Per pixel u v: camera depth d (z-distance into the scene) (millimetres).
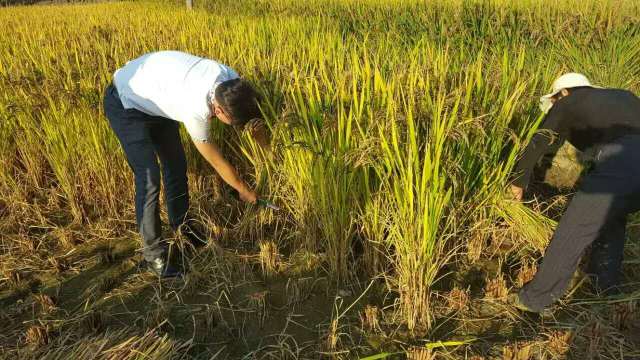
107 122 3459
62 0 25359
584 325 2422
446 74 3188
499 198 2934
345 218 2812
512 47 5770
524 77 3285
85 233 3475
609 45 5875
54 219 3676
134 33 6570
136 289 2887
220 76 2455
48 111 3621
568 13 7137
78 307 2736
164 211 3520
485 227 2977
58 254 3252
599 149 2434
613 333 2381
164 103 2500
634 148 2285
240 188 2812
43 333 2422
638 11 7000
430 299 2678
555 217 3297
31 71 4035
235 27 6680
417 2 8711
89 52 4875
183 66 2496
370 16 8156
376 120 2482
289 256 3148
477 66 3156
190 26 7117
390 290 2711
